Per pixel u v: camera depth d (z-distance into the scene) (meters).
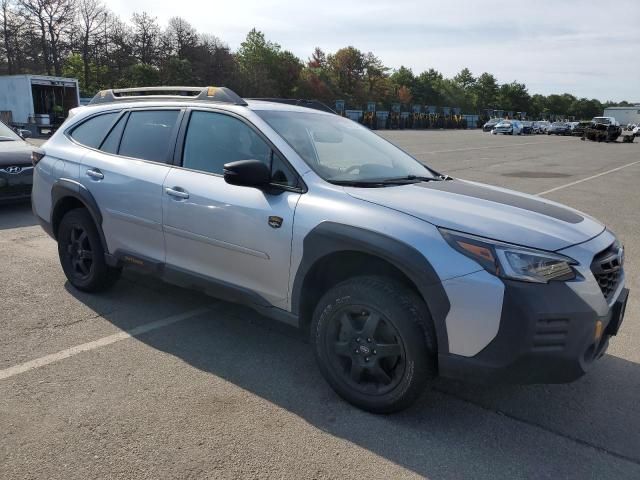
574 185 13.77
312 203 3.26
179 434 2.89
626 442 2.96
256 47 83.88
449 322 2.77
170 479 2.54
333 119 4.39
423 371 2.92
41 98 27.72
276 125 3.74
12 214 8.43
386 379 3.07
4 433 2.85
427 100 119.94
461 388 3.50
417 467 2.70
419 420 3.11
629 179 15.69
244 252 3.56
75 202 4.95
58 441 2.79
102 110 4.89
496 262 2.70
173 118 4.23
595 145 37.31
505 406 3.30
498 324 2.67
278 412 3.14
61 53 60.09
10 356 3.70
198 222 3.79
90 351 3.83
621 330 4.51
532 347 2.65
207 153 3.93
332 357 3.24
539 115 147.75
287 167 3.48
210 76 68.25
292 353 3.91
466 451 2.84
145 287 5.17
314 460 2.72
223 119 3.93
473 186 3.86
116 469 2.60
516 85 140.88
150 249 4.22
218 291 3.82
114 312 4.54
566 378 2.73
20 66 58.66
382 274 3.15
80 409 3.09
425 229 2.88
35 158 5.25
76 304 4.68
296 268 3.30
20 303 4.66
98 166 4.56
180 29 67.56
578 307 2.68
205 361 3.74
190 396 3.27
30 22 57.22
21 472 2.55
